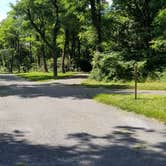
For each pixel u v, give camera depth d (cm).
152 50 3244
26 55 10062
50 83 3391
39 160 807
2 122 1251
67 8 4075
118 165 763
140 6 3553
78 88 2623
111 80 3175
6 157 836
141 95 1875
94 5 3650
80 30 4816
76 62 6169
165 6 3297
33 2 4703
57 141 967
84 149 886
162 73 3003
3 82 3884
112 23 3772
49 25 4997
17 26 5884
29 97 2058
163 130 1084
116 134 1037
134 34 3475
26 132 1084
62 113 1420
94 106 1605
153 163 774
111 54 3300
